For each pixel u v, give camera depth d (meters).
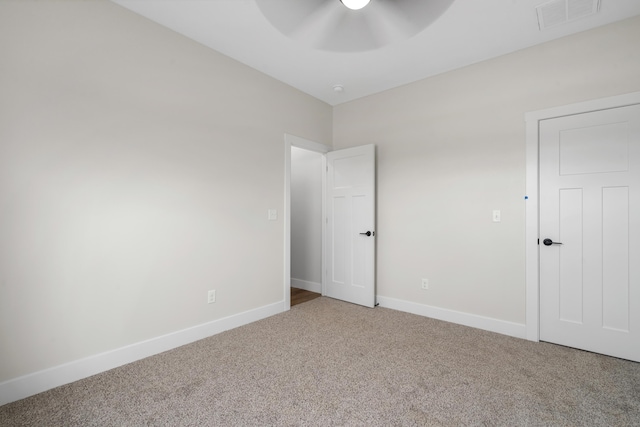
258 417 1.60
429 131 3.19
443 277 3.08
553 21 2.25
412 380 1.95
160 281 2.35
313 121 3.75
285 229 3.35
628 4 2.06
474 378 1.98
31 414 1.61
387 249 3.50
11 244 1.71
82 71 1.96
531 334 2.57
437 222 3.12
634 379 1.96
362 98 3.76
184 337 2.49
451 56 2.77
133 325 2.20
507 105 2.72
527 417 1.59
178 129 2.46
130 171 2.18
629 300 2.22
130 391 1.83
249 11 2.18
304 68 3.04
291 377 1.99
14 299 1.73
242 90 2.94
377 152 3.61
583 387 1.87
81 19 1.96
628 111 2.22
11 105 1.71
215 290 2.71
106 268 2.07
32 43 1.77
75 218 1.94
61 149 1.88
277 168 3.28
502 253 2.73
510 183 2.69
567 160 2.45
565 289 2.46
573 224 2.43
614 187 2.28
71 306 1.93
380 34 2.32
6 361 1.71
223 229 2.78
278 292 3.29
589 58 2.36
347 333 2.72
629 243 2.23
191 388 1.86
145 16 2.25
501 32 2.39
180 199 2.47
